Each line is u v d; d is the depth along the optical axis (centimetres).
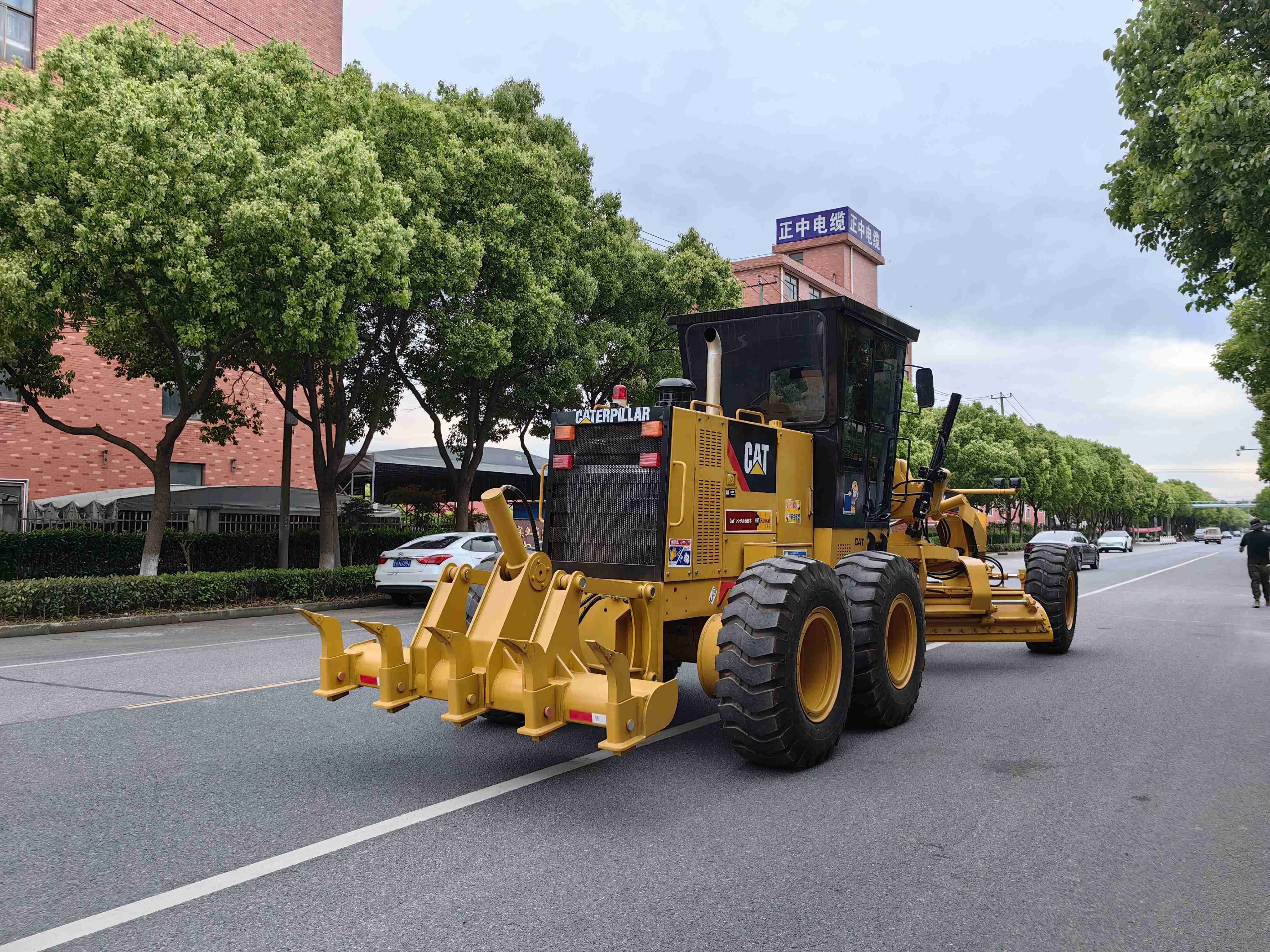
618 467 543
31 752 539
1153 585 2302
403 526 2475
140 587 1397
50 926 308
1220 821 428
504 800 452
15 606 1266
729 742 579
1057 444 5909
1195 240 1114
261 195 1250
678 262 2134
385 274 1370
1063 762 534
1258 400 2502
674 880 351
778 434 628
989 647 1076
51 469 2027
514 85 2061
